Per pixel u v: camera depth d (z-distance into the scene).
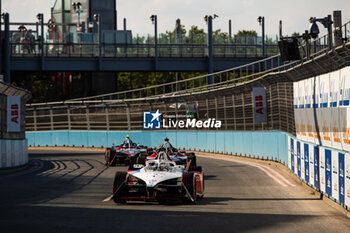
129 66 60.47
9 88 26.75
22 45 58.28
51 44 58.97
